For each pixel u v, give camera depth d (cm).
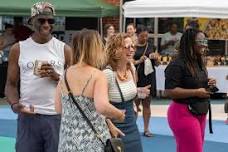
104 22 2016
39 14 638
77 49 553
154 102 1866
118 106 646
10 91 651
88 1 1812
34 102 639
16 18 1930
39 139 643
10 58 649
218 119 1562
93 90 538
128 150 648
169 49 2028
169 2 1781
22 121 642
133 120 657
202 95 720
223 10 1773
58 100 568
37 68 634
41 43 645
